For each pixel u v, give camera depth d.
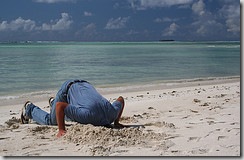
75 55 43.75
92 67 24.59
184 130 6.10
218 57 39.84
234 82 16.78
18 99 11.39
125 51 60.50
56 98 6.46
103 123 6.04
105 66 25.67
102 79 17.61
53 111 6.49
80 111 5.85
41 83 15.64
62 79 17.23
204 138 5.54
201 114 7.69
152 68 24.30
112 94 12.55
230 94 11.13
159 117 7.48
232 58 37.47
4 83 15.52
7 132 6.07
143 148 5.00
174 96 11.45
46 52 53.53
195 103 9.32
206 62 30.95
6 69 22.16
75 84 6.31
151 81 17.00
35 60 31.83
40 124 6.99
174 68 24.45
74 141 5.34
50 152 4.88
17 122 7.38
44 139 5.57
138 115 7.63
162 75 19.78
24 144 5.28
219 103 9.20
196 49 71.88
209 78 18.45
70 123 6.75
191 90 13.23
